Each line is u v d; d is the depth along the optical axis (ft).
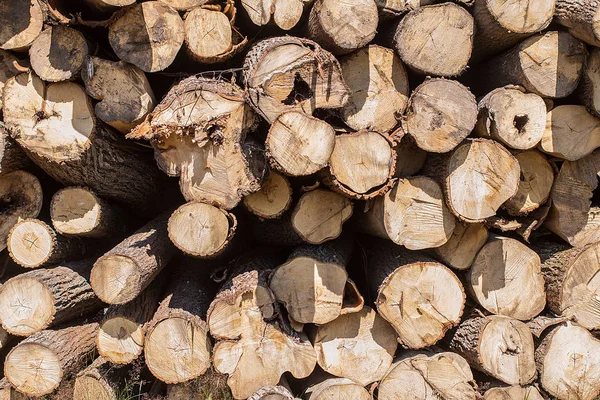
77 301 11.37
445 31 10.36
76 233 11.54
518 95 10.52
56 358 10.63
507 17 10.26
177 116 9.65
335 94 9.71
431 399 10.43
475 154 10.23
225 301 10.06
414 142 10.22
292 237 11.37
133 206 13.26
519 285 11.10
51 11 9.95
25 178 12.03
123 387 11.21
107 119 10.69
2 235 11.96
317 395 10.21
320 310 10.21
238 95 9.79
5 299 10.90
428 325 10.37
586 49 10.80
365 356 10.70
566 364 10.96
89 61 10.52
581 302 11.27
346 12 9.96
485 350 10.55
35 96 10.95
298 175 9.29
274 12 10.57
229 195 9.85
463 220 10.31
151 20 10.40
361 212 11.11
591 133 11.25
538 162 11.49
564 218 11.82
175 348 10.49
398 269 10.25
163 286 12.36
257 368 10.20
